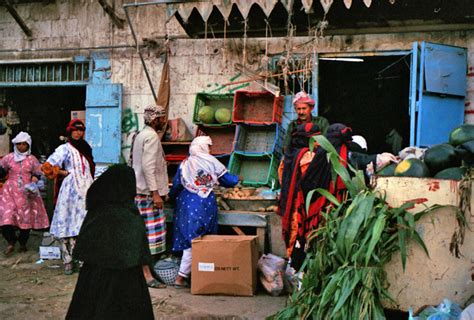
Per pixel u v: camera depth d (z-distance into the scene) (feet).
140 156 20.38
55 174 21.35
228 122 24.84
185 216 20.13
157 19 26.99
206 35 23.81
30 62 28.99
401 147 28.53
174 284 20.24
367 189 12.52
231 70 25.70
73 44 28.48
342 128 15.97
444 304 11.25
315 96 24.06
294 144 16.99
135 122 27.32
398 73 31.73
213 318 16.72
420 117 21.68
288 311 12.93
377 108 32.99
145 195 20.53
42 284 20.43
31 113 32.81
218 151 25.41
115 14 27.22
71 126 22.13
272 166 23.34
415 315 11.59
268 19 24.29
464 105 22.63
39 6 29.07
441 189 11.61
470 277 11.47
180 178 20.63
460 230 11.41
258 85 25.23
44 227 25.39
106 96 27.22
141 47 27.20
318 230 13.01
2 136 31.89
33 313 17.15
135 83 27.35
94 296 11.41
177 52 26.55
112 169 12.01
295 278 17.37
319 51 24.34
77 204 21.61
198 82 26.23
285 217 16.43
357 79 32.91
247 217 21.40
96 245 11.55
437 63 21.88
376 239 11.39
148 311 11.82
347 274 11.80
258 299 18.62
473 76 22.56
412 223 11.37
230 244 18.86
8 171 24.95
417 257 11.71
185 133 25.49
